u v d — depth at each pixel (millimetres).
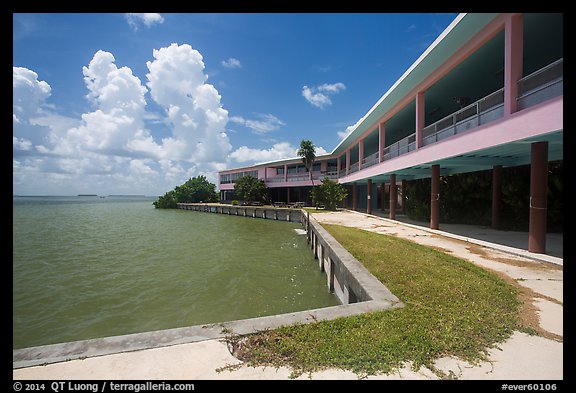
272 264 12906
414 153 13789
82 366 2615
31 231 25750
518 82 7988
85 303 8492
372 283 5113
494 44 9758
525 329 3330
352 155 34750
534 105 7152
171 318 7418
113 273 11664
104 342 3010
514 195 12484
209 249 16688
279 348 2889
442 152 11312
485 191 14438
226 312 7676
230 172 59750
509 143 8055
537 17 8586
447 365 2646
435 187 13078
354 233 12062
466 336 3141
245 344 3002
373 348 2854
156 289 9609
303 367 2596
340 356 2740
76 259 14281
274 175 50750
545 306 4090
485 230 12656
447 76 12328
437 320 3512
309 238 17500
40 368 2588
